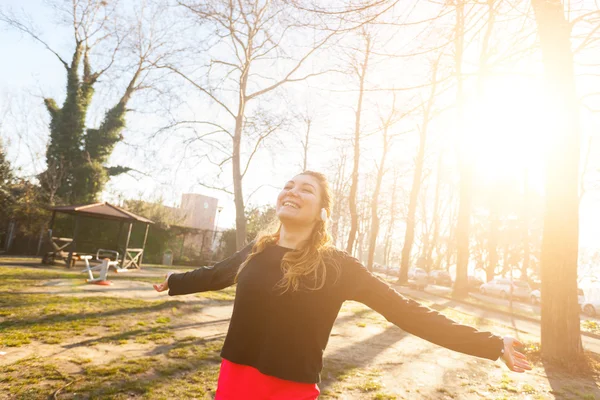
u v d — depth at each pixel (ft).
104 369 14.16
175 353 16.98
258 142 48.47
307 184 5.49
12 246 72.18
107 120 83.92
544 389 17.26
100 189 82.84
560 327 21.88
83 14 81.46
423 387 15.97
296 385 4.62
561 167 22.82
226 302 33.83
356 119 54.08
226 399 4.79
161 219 89.76
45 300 25.88
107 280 40.52
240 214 45.62
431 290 81.97
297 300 4.71
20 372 13.20
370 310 37.76
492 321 40.45
